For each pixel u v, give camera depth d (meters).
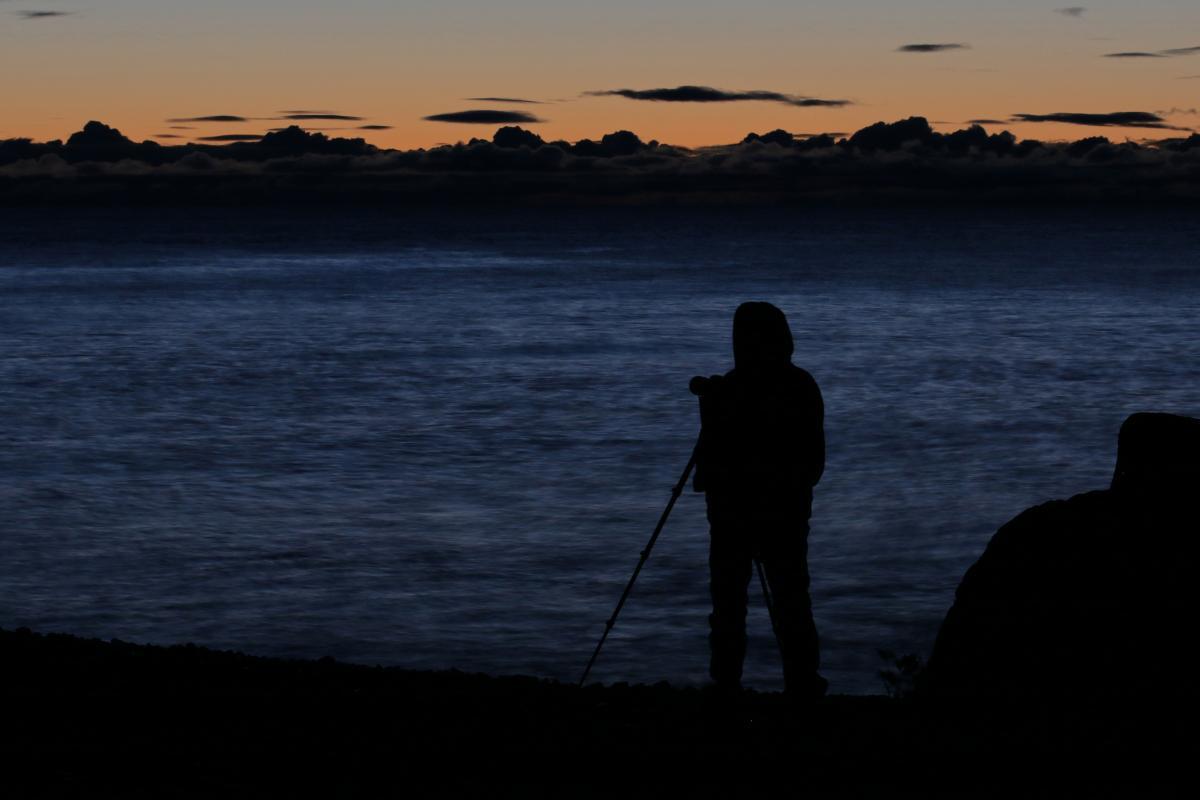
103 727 5.62
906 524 18.44
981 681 5.18
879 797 4.35
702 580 15.37
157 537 17.56
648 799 4.45
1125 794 4.19
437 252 173.12
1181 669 4.66
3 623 13.46
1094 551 5.11
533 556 16.62
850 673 11.81
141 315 61.91
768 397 5.45
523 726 5.66
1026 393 32.91
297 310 66.12
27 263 128.50
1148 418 5.50
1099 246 185.38
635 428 27.97
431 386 35.38
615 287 89.19
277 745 5.30
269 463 23.58
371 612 14.02
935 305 67.94
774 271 113.31
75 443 25.66
